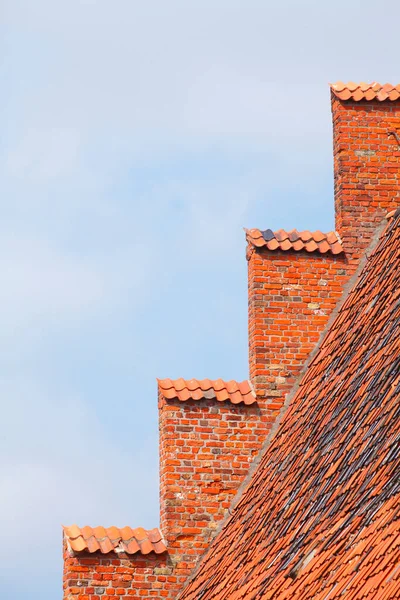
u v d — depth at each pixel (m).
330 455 32.16
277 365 41.16
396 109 42.88
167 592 39.69
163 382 41.31
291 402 40.22
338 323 39.91
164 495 40.50
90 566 39.72
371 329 35.62
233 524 38.28
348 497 29.19
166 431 40.78
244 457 40.69
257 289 41.53
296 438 36.59
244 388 41.31
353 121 42.69
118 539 40.16
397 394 30.11
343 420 32.84
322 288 41.66
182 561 39.94
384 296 36.41
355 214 42.09
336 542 27.97
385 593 24.00
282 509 33.53
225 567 35.88
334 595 26.05
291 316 41.44
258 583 31.16
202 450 40.72
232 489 40.47
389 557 24.95
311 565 28.45
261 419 40.91
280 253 41.78
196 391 41.09
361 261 41.81
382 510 26.88
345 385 34.66
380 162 42.50
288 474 35.00
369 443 29.98
